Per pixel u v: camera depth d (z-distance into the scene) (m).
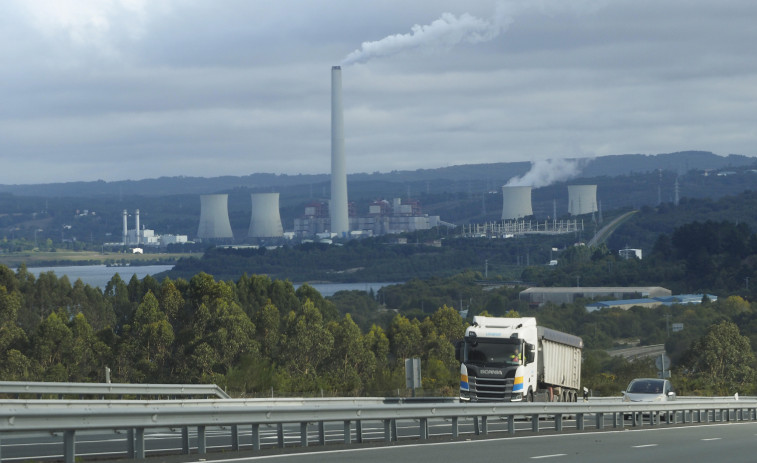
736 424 90.69
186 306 176.75
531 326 100.81
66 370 154.12
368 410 55.47
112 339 171.25
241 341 163.25
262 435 70.50
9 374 149.50
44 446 58.06
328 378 177.75
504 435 65.62
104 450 56.31
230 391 148.88
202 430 47.31
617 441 63.09
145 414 43.31
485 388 97.06
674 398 99.06
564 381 111.00
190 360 159.50
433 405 59.75
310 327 180.62
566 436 66.50
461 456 50.03
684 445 61.16
